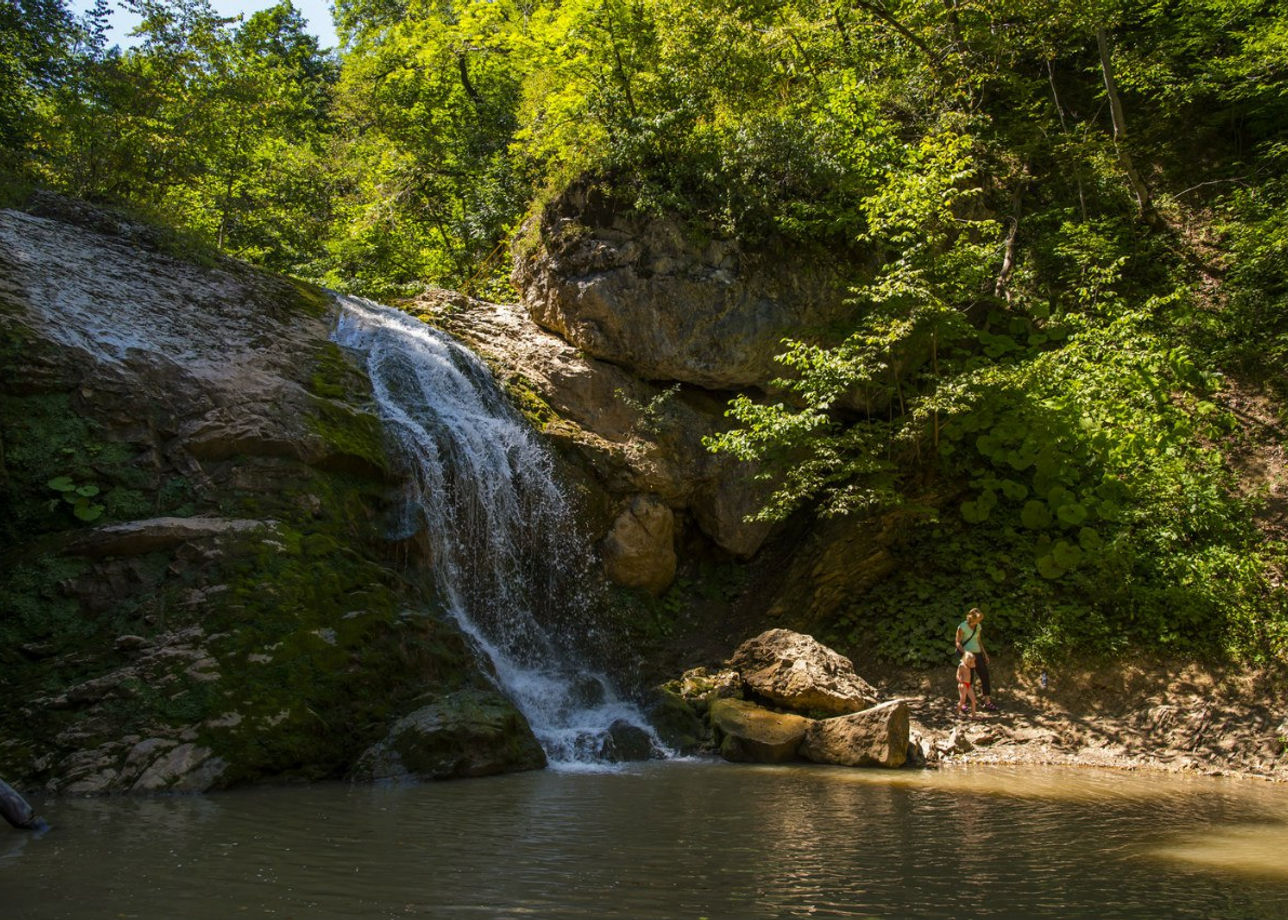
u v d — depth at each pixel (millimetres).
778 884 5035
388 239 23125
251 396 10734
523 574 12984
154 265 12648
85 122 15336
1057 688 13203
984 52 21125
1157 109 22703
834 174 15969
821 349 15367
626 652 13305
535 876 5035
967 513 15523
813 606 14797
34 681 7844
